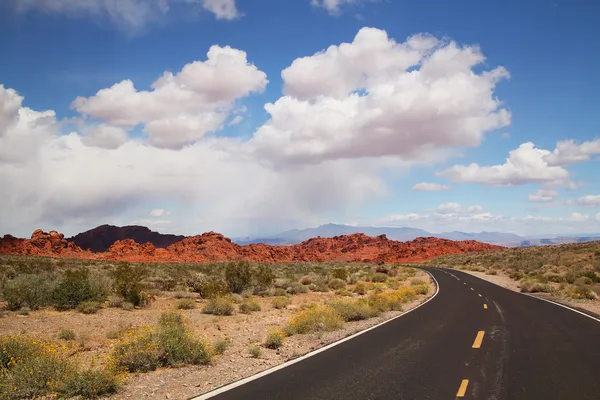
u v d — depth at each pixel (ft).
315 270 193.36
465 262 297.53
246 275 90.38
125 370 26.84
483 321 49.83
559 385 23.59
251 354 32.91
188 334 32.42
